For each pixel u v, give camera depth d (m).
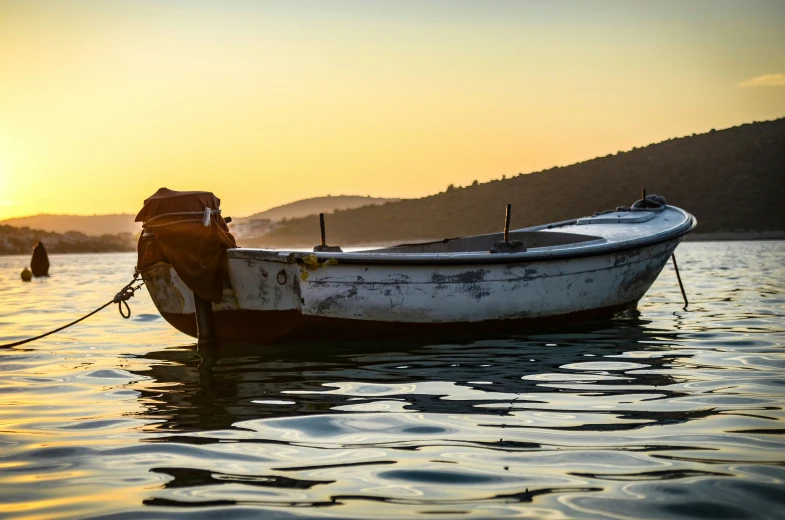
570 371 6.91
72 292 20.95
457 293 8.58
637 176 100.31
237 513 3.53
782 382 6.30
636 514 3.46
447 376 6.74
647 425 4.95
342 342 8.48
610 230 11.64
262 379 6.78
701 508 3.52
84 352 8.85
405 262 8.21
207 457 4.41
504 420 5.14
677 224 11.52
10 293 20.62
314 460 4.31
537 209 100.50
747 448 4.41
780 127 103.81
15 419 5.48
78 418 5.48
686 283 18.41
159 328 11.34
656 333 9.38
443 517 3.44
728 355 7.69
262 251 7.90
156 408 5.75
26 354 8.73
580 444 4.53
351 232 124.00
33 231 170.25
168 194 8.30
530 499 3.65
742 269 24.55
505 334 9.25
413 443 4.62
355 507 3.58
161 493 3.81
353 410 5.50
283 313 8.11
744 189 91.69
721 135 106.25
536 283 9.15
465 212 109.38
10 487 3.95
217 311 8.66
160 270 9.03
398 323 8.45
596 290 9.88
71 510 3.61
